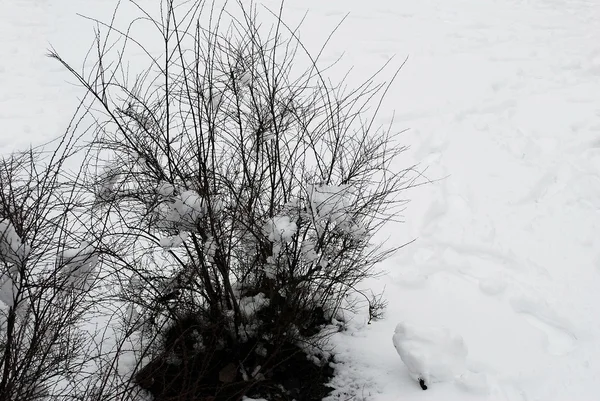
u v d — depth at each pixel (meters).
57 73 7.81
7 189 3.15
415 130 6.79
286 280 3.60
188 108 5.99
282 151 3.96
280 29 9.62
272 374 3.72
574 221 5.24
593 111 7.11
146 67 7.97
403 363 3.74
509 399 3.44
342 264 3.85
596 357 3.77
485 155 6.32
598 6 11.84
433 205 5.51
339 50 8.91
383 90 7.70
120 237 3.45
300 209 3.38
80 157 5.84
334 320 4.07
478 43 9.46
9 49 8.43
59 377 3.26
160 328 3.61
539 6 11.77
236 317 3.60
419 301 4.38
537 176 5.87
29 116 6.64
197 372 3.65
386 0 11.68
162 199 3.19
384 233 5.24
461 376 3.49
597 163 6.05
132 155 3.21
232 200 3.34
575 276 4.59
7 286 2.57
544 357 3.79
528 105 7.38
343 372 3.72
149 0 10.85
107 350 3.71
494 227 5.25
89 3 10.61
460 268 4.77
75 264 2.91
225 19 9.88
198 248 3.31
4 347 2.66
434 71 8.32
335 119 5.42
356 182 3.61
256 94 3.60
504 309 4.28
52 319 2.86
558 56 8.88
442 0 11.92
